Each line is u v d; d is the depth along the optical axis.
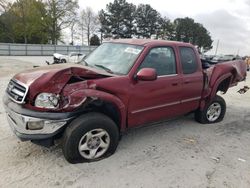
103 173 3.69
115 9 70.25
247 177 3.85
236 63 6.63
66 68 3.68
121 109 4.05
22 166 3.75
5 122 5.36
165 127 5.68
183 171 3.89
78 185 3.41
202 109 5.79
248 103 8.73
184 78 4.96
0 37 56.09
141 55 4.33
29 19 57.66
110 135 4.00
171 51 4.82
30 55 42.59
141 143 4.75
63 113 3.54
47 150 4.22
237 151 4.70
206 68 5.81
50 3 59.00
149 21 73.94
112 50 4.82
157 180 3.62
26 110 3.50
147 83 4.33
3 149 4.20
